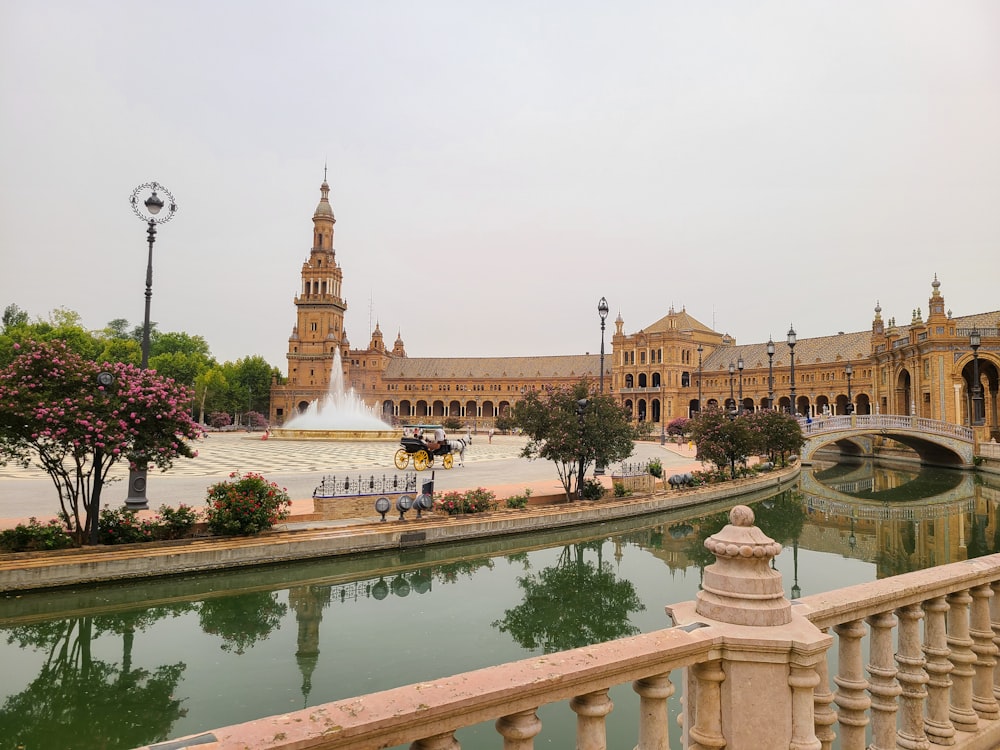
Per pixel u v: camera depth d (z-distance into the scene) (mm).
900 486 43375
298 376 131000
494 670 3129
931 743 5043
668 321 121812
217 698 10508
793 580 19578
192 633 13586
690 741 3848
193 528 18312
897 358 69250
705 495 33094
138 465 17141
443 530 21266
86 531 16719
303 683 11078
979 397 53281
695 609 4188
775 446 45000
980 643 5551
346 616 14844
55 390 15883
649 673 3467
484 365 145750
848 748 4555
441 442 39062
